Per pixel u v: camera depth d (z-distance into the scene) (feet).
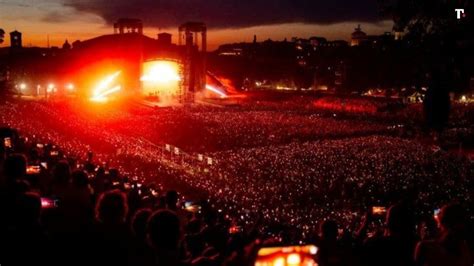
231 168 106.73
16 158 20.33
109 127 171.22
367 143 143.64
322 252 17.66
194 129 174.29
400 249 17.26
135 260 17.65
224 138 157.17
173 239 15.53
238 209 69.51
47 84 305.53
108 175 42.75
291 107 264.52
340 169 106.83
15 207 17.20
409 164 108.27
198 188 84.64
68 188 22.29
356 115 221.05
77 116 197.36
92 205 22.27
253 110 249.34
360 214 68.74
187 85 280.92
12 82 289.12
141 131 166.30
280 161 116.78
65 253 17.63
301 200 80.89
